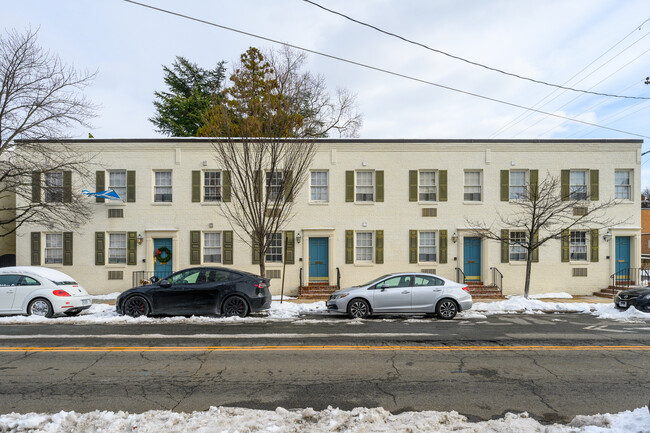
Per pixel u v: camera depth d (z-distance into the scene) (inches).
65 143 708.0
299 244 719.1
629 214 721.6
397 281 498.3
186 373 263.7
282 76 619.8
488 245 721.6
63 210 682.8
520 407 209.3
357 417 186.4
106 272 714.2
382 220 725.3
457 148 729.0
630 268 720.3
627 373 267.3
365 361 292.7
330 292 696.4
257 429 174.6
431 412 195.3
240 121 617.0
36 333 391.9
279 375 260.1
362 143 727.1
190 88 1291.8
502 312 547.5
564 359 300.7
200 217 721.0
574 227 724.7
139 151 723.4
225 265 714.8
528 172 726.5
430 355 310.2
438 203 725.9
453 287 491.5
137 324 441.4
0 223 629.6
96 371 268.1
